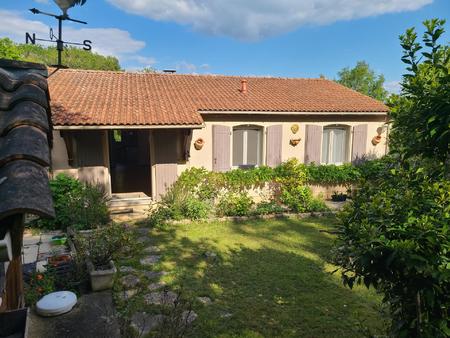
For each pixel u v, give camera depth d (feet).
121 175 46.57
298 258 22.93
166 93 38.27
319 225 31.01
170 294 17.58
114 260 21.18
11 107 6.60
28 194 4.01
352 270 8.09
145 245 25.05
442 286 7.11
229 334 14.34
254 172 36.88
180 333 13.26
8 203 3.81
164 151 33.24
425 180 8.14
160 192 33.71
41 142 5.44
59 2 12.05
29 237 25.61
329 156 42.65
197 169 34.78
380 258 7.13
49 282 16.79
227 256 23.15
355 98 44.83
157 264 21.52
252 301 17.12
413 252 6.61
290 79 51.75
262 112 36.09
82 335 13.39
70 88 35.47
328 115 40.50
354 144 42.32
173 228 29.19
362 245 7.14
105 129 29.37
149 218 30.37
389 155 10.62
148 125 29.68
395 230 7.03
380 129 43.34
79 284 17.56
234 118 36.99
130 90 37.91
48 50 89.45
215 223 30.96
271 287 18.66
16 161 4.79
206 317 15.52
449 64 8.55
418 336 7.60
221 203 33.40
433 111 7.84
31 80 7.63
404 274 7.14
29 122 5.88
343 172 39.99
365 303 17.12
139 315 15.48
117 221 30.53
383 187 9.05
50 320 14.42
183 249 24.38
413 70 8.96
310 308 16.57
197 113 33.06
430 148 8.54
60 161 31.12
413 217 7.03
